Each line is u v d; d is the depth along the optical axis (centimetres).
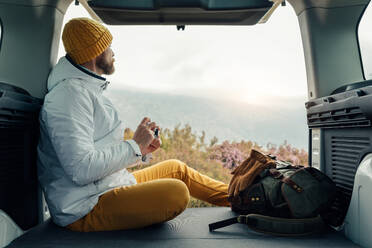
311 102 219
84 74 163
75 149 145
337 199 184
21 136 180
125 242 150
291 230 160
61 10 218
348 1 215
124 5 214
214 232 167
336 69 222
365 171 150
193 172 206
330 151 205
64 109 150
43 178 172
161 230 170
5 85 174
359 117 157
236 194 176
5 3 203
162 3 212
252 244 149
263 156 182
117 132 172
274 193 166
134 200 162
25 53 207
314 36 223
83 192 158
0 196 157
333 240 156
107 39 174
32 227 190
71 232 166
